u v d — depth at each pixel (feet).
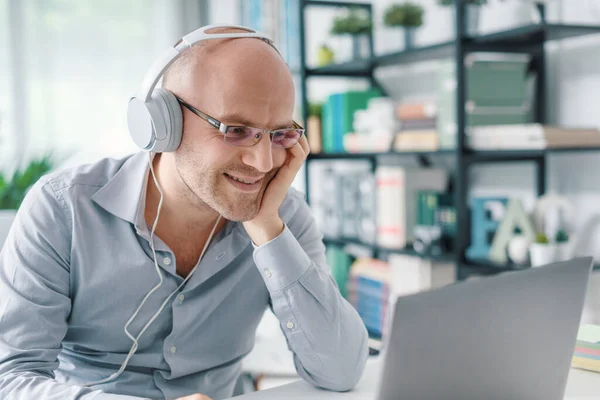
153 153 4.00
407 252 8.30
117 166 4.23
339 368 3.72
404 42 9.27
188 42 3.59
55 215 3.91
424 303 2.49
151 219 4.02
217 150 3.52
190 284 4.07
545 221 7.57
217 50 3.56
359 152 9.41
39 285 3.75
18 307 3.67
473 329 2.65
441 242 8.13
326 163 12.32
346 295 10.11
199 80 3.53
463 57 7.37
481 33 7.48
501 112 7.66
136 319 4.07
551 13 7.61
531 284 2.83
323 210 10.75
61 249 3.89
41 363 3.64
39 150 13.05
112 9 13.78
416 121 8.42
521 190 8.20
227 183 3.61
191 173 3.65
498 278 2.72
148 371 4.17
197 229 4.05
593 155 7.19
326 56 10.61
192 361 4.20
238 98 3.46
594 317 4.93
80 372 4.18
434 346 2.55
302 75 10.30
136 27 14.01
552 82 7.76
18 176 9.52
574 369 3.97
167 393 4.13
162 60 3.56
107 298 4.00
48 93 13.24
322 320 3.76
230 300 4.27
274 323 7.34
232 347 4.39
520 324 2.81
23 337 3.64
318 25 11.90
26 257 3.78
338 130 10.02
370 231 9.43
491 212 7.62
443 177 9.01
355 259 10.19
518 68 7.67
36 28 13.10
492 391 2.78
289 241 3.83
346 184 9.99
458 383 2.67
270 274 3.82
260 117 3.51
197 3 14.64
